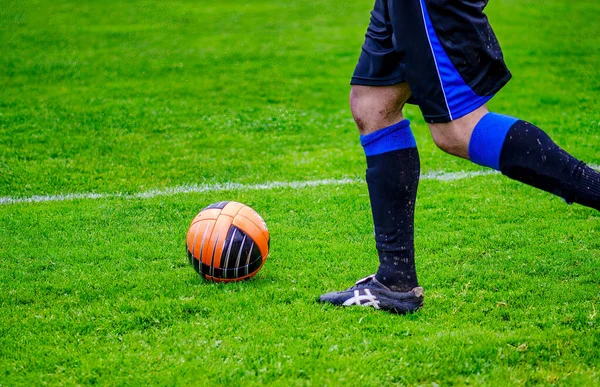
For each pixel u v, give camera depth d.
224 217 4.00
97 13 18.50
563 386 2.76
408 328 3.33
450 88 2.94
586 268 4.25
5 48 14.63
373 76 3.24
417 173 3.38
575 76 12.36
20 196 6.29
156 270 4.36
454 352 3.04
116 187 6.60
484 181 6.64
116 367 3.01
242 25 17.52
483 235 5.01
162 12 18.84
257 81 12.29
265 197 6.15
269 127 9.33
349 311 3.56
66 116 9.57
